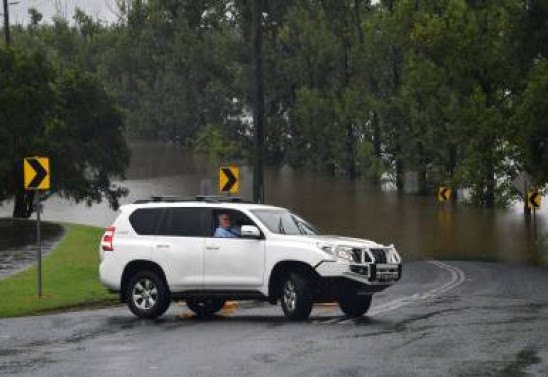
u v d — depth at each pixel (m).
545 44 98.69
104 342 28.94
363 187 191.00
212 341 28.33
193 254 35.31
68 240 78.94
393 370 22.38
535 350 25.22
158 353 26.14
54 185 111.69
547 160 89.94
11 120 103.75
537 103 88.69
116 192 125.50
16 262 63.16
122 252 36.62
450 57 131.50
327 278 32.88
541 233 110.62
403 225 124.69
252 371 22.69
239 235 34.97
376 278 33.28
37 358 25.84
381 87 195.88
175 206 36.34
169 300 35.94
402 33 156.12
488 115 125.75
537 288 47.97
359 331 29.83
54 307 41.56
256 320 34.44
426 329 30.03
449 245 98.06
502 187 141.12
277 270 34.03
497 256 84.88
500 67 128.38
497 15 129.38
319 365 23.31
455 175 138.50
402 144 173.88
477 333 28.83
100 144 121.75
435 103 152.00
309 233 35.91
